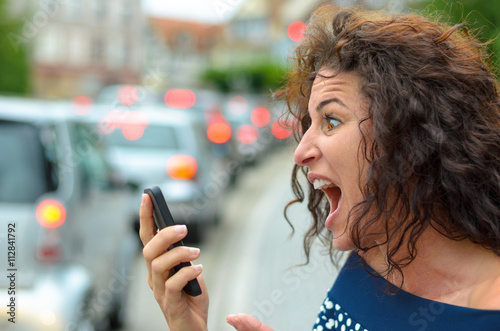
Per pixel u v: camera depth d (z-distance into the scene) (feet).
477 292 3.56
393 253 3.76
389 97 3.67
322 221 5.05
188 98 50.21
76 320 10.14
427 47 3.75
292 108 4.91
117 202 15.05
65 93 139.13
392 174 3.64
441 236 3.75
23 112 11.57
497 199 3.60
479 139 3.60
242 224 27.96
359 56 3.87
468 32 4.11
